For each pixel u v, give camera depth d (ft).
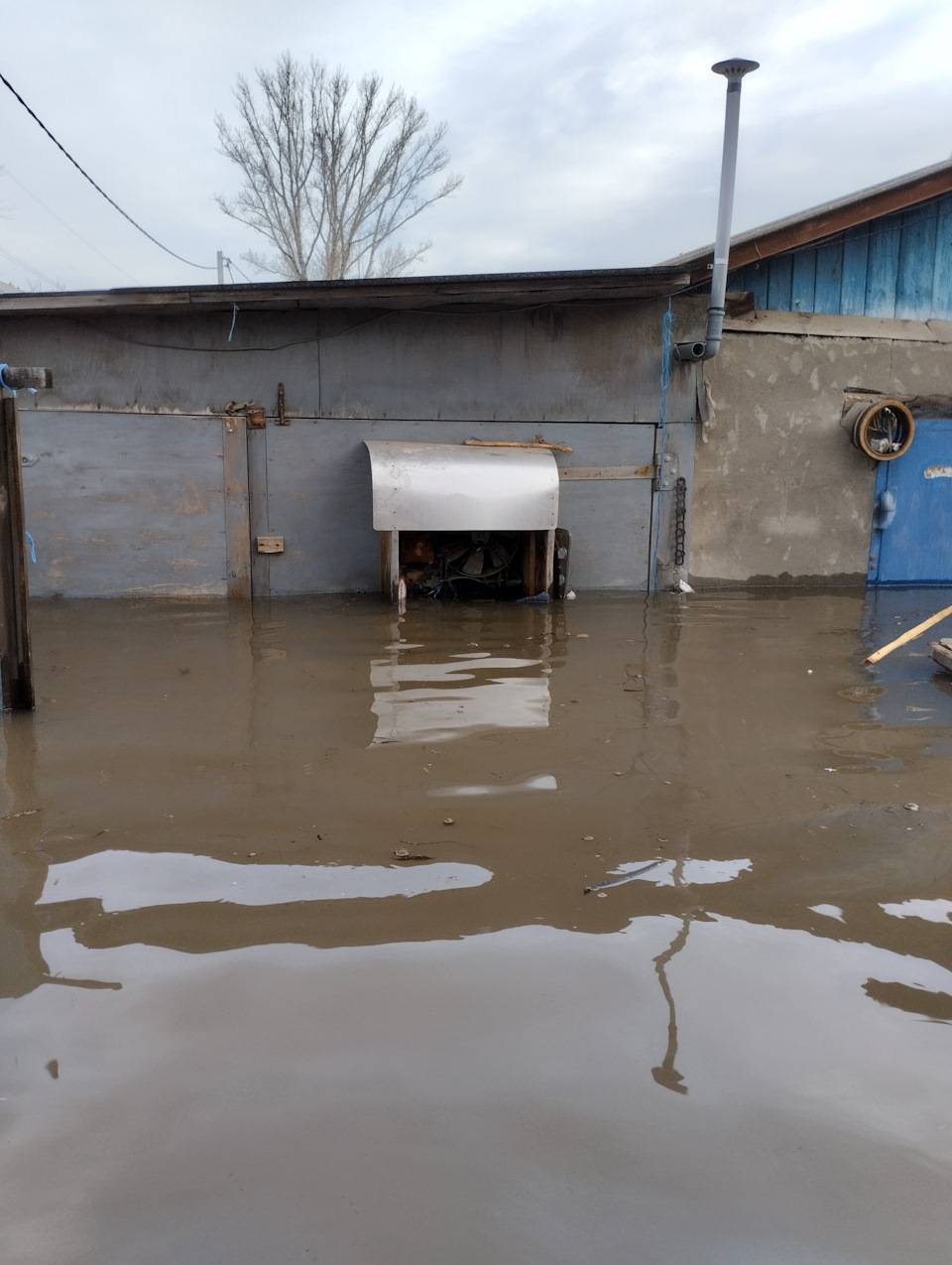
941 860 11.70
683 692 19.40
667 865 11.41
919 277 35.42
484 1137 6.85
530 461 29.78
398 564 29.07
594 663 21.84
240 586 31.22
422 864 11.28
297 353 30.55
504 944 9.50
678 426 33.47
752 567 35.45
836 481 35.65
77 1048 7.81
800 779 14.48
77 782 13.87
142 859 11.34
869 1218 6.22
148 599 30.42
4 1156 6.64
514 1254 5.87
